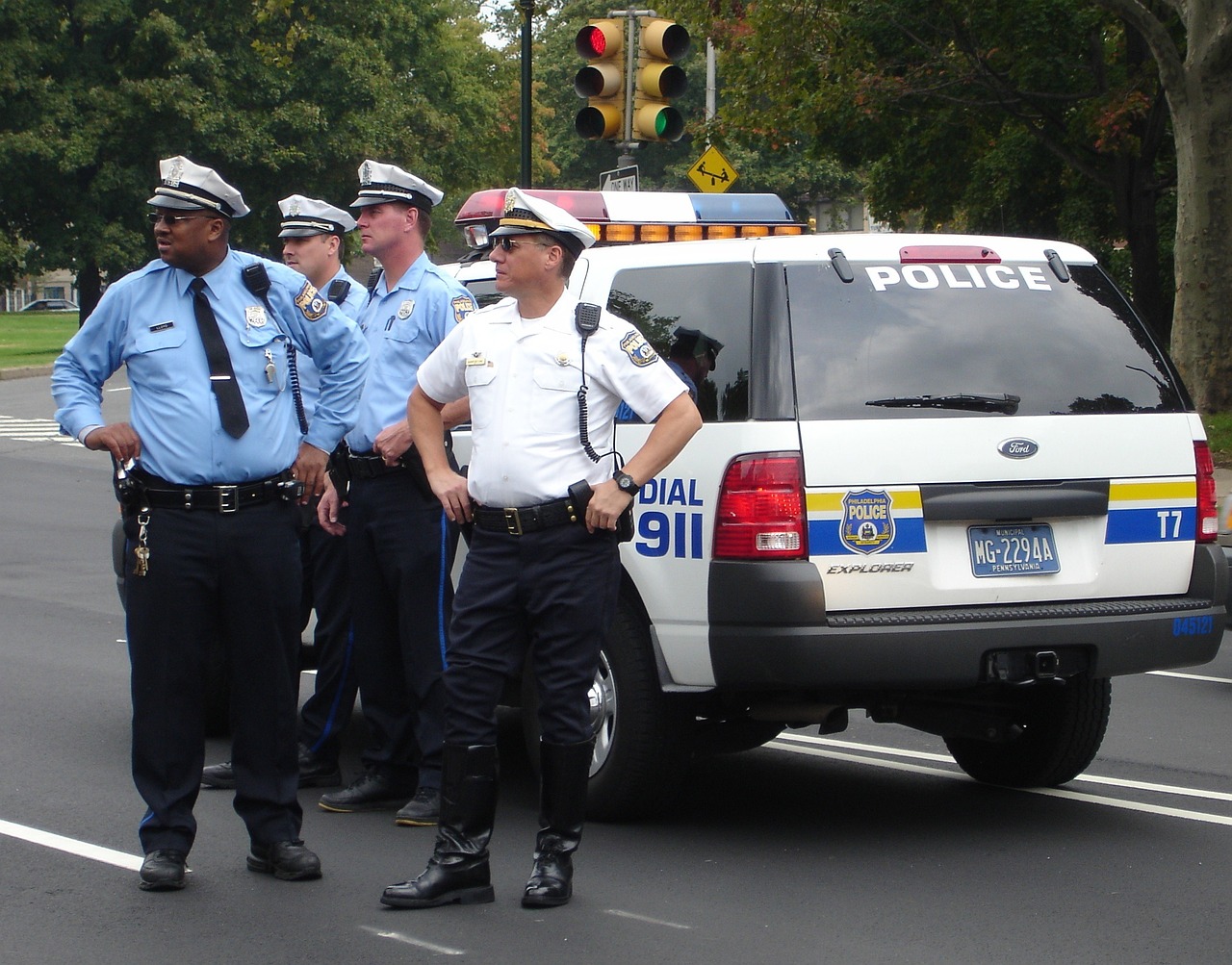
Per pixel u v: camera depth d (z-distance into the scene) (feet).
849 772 23.00
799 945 15.31
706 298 18.93
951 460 18.13
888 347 18.37
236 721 17.13
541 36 201.26
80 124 137.90
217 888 16.89
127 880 17.08
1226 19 62.34
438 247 181.98
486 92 173.17
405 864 17.89
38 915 15.92
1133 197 80.59
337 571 21.16
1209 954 15.20
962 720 20.07
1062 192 91.25
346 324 17.11
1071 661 18.60
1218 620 19.49
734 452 17.87
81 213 141.28
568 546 15.89
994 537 18.42
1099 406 19.10
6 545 45.68
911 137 86.63
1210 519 19.74
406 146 152.15
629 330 15.99
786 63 78.59
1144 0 75.82
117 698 26.43
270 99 144.15
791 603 17.43
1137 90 74.43
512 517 15.94
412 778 20.58
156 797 16.84
